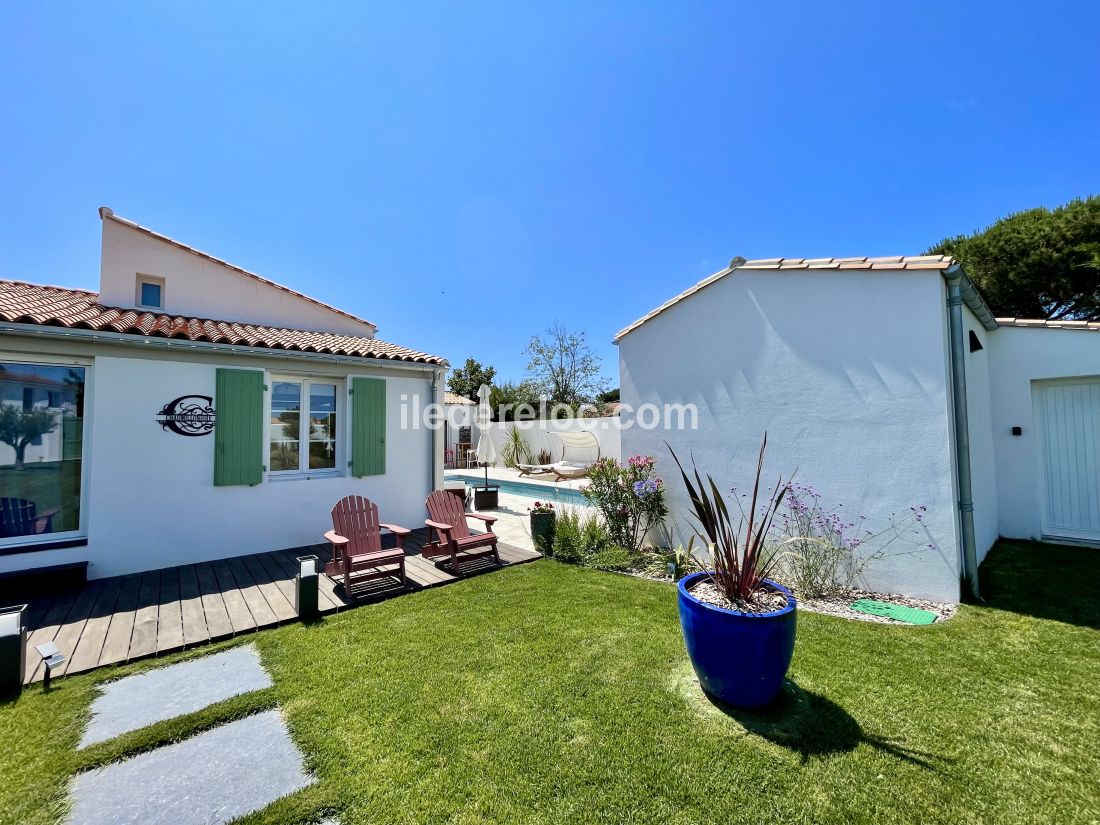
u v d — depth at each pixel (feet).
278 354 20.17
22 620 10.00
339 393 23.41
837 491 16.58
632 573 18.76
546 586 16.96
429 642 12.14
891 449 15.60
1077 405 21.40
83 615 13.46
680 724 8.64
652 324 22.03
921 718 8.79
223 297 27.07
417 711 9.05
